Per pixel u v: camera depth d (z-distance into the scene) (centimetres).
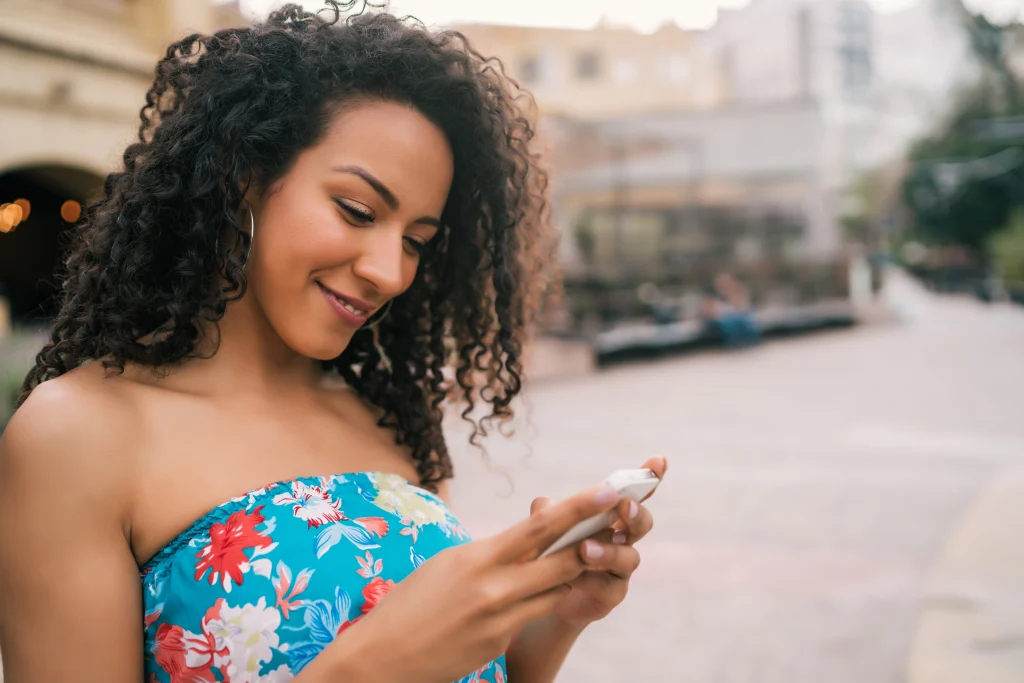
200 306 107
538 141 152
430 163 109
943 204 4006
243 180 107
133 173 114
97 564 91
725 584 507
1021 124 3466
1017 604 459
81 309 108
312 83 106
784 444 925
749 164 1981
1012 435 946
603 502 80
